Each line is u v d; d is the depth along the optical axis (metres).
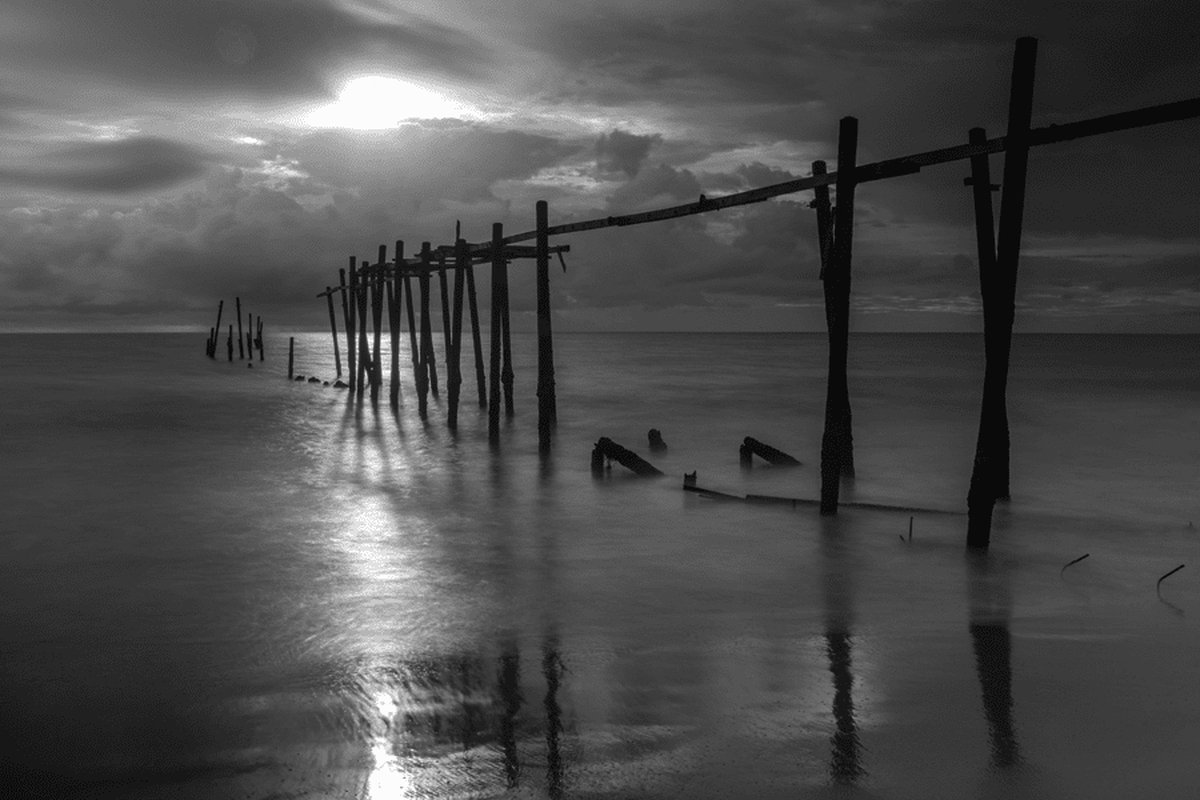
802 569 9.86
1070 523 12.13
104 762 5.38
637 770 5.22
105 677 6.72
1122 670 6.72
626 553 10.66
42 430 23.75
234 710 6.10
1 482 15.87
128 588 9.24
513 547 11.04
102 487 15.41
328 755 5.44
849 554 10.45
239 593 9.06
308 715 6.01
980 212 11.73
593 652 7.22
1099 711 5.98
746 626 7.90
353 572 9.89
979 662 6.91
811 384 40.19
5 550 10.94
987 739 5.57
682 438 21.61
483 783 5.10
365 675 6.73
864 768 5.22
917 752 5.40
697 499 13.77
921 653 7.13
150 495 14.68
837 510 12.51
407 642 7.52
